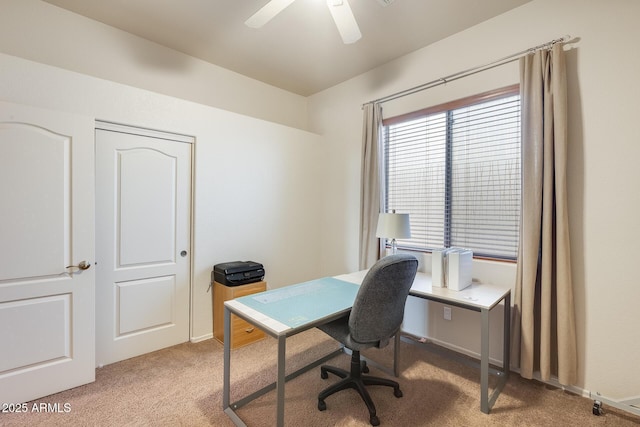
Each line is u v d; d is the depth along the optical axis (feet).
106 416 5.60
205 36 8.73
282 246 11.10
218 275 8.91
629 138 5.82
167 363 7.56
